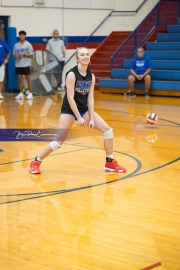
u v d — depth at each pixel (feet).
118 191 22.11
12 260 14.97
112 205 20.18
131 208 19.81
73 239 16.62
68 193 21.84
